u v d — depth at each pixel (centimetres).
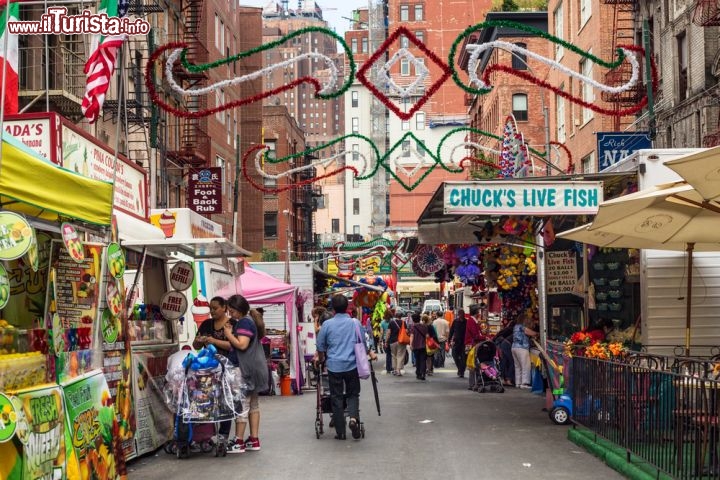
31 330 744
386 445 1279
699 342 1497
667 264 1505
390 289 4903
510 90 6088
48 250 954
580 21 4153
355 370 1346
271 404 2009
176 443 1210
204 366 1195
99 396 893
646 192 1134
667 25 3142
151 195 2995
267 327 2947
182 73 3509
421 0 11169
